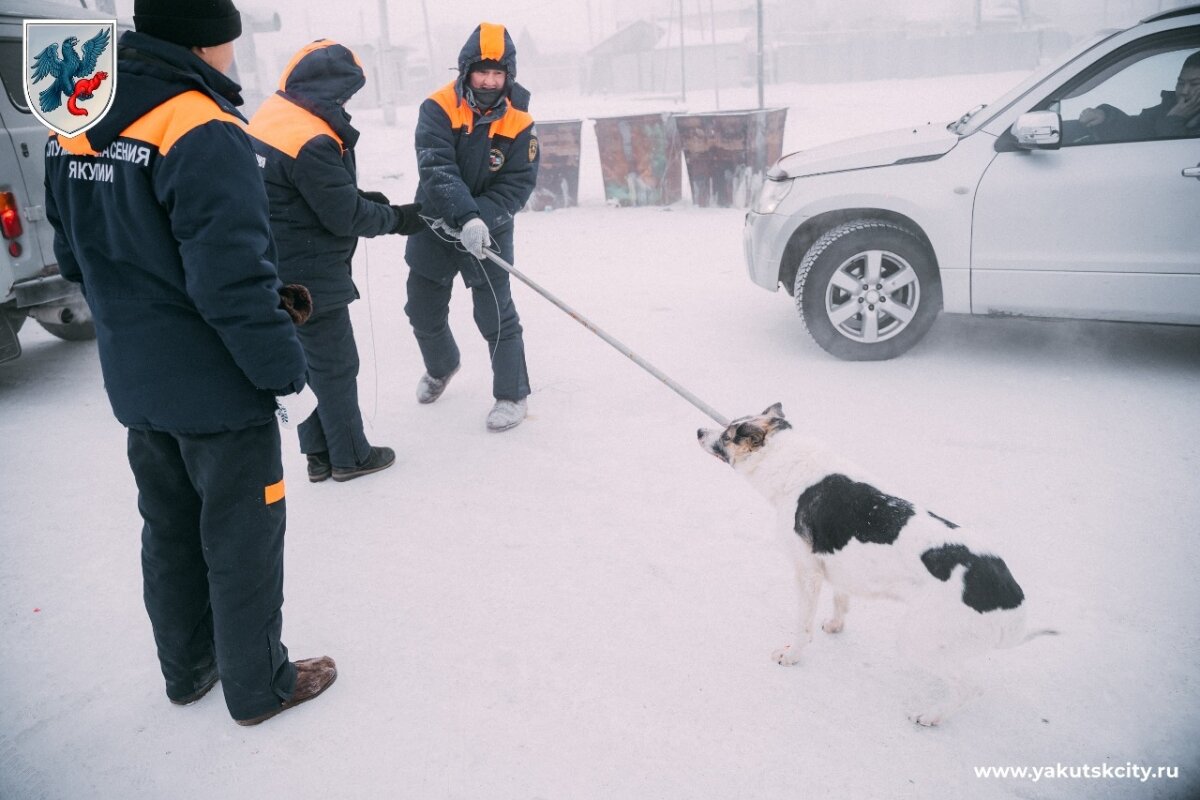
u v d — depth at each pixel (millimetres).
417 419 4566
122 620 2902
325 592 2980
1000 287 4582
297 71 3232
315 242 3389
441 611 2836
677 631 2662
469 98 3807
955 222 4566
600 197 12648
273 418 2215
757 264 5324
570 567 3055
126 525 3574
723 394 4578
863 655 2516
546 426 4344
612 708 2342
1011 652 2463
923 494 3389
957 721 2229
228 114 1948
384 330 6289
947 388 4492
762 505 3418
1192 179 4094
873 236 4762
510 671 2520
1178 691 2283
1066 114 4465
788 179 5102
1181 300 4254
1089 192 4289
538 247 9148
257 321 1984
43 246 5246
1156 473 3455
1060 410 4129
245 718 2309
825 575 2359
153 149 1871
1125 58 4324
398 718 2350
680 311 6266
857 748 2158
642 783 2078
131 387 2061
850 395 4465
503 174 4090
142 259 1966
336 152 3250
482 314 4176
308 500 3707
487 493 3658
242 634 2229
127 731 2361
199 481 2152
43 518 3652
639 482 3670
